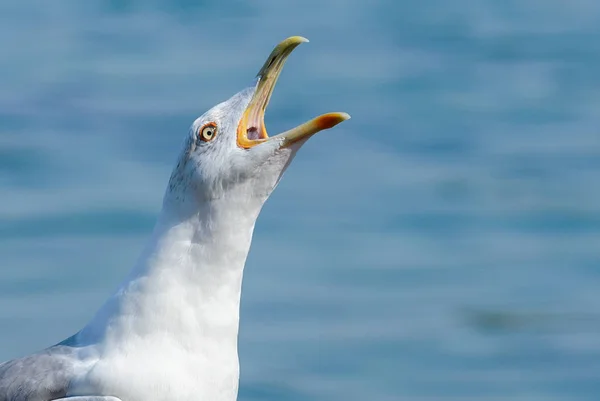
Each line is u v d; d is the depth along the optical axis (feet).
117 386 28.58
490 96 114.83
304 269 72.33
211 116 30.50
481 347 64.18
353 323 65.26
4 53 129.39
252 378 59.41
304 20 146.00
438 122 106.22
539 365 62.49
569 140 101.14
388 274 72.59
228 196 29.96
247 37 136.98
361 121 106.22
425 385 59.88
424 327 65.72
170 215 30.19
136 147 97.30
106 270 71.51
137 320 29.27
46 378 28.76
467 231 80.94
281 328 64.28
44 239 76.43
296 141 30.32
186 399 28.99
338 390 58.54
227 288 29.99
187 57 127.13
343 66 125.08
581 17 146.82
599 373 61.87
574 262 75.92
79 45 132.77
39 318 64.13
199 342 29.43
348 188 88.89
